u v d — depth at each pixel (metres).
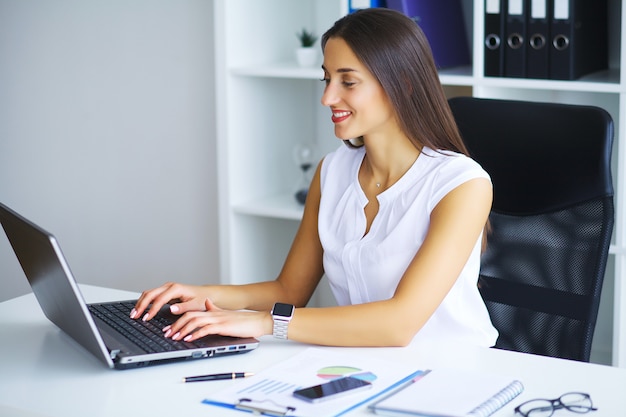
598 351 3.30
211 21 3.67
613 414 1.48
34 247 1.68
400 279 1.99
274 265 3.62
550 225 2.10
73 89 4.03
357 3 3.04
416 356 1.77
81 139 4.07
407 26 1.97
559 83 2.75
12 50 4.11
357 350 1.80
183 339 1.78
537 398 1.55
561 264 2.07
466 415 1.43
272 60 3.43
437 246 1.88
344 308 1.84
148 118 3.90
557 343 2.07
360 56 1.94
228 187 3.30
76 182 4.12
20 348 1.84
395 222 2.01
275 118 3.48
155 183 3.96
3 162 4.26
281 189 3.57
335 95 1.98
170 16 3.75
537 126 2.13
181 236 3.96
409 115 1.98
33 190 4.23
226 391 1.58
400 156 2.03
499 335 2.15
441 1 3.12
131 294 2.23
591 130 2.05
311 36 3.27
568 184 2.08
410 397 1.50
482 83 2.86
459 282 2.00
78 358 1.78
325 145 3.66
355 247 2.05
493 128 2.19
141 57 3.85
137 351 1.71
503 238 2.16
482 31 2.84
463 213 1.92
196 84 3.77
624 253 2.73
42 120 4.13
